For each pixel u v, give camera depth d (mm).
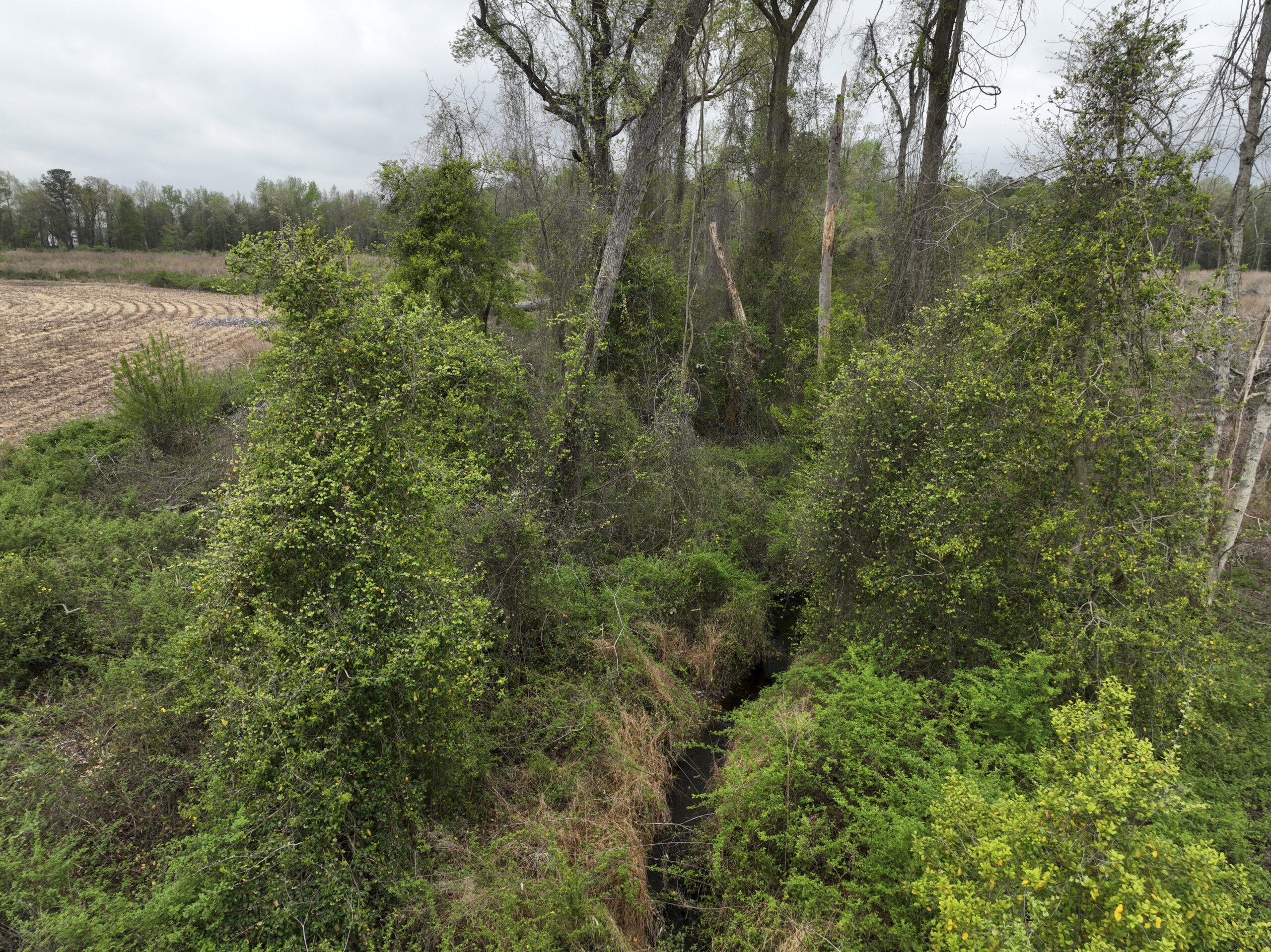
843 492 6480
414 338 5152
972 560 5645
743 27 12242
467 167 11312
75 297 32312
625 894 4543
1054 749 3592
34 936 3252
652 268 12984
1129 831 2885
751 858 4750
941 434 5969
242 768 3963
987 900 2928
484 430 8000
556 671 6676
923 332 6602
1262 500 9352
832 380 10805
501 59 12609
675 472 9500
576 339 9164
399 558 4422
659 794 5578
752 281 16156
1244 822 4078
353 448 4520
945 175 11430
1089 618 5156
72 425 10922
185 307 29891
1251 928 2730
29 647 5773
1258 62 5773
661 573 8172
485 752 5309
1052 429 5211
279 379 4863
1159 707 4785
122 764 4695
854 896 4148
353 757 4098
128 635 5941
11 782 4398
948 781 3869
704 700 7047
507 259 12555
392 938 3928
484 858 4438
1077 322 5387
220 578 4285
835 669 6332
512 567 6535
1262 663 5578
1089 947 2445
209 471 9672
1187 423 5098
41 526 7363
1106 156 5398
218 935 3584
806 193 16984
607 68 10664
